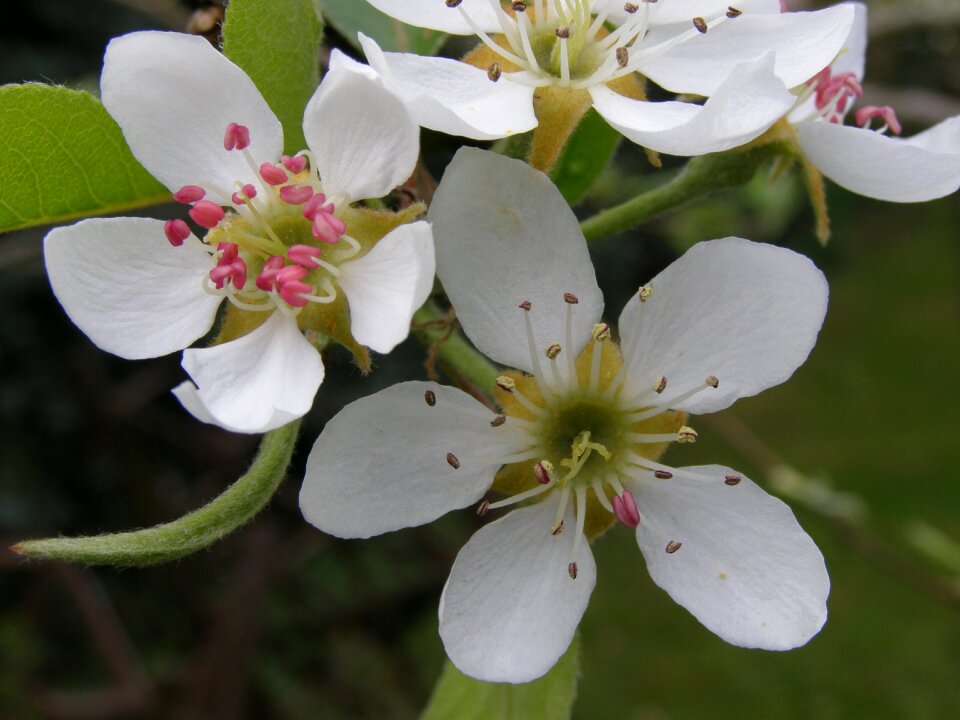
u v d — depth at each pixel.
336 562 0.24
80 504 0.22
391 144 0.06
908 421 0.33
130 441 0.22
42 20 0.21
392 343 0.05
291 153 0.06
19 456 0.22
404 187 0.07
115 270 0.06
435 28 0.06
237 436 0.22
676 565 0.06
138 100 0.06
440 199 0.06
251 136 0.06
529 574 0.06
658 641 0.25
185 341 0.06
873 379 0.35
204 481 0.22
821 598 0.06
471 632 0.06
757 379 0.06
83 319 0.06
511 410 0.06
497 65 0.06
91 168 0.07
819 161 0.07
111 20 0.21
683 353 0.06
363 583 0.24
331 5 0.08
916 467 0.31
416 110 0.06
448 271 0.06
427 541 0.24
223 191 0.06
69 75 0.22
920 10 0.14
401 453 0.06
